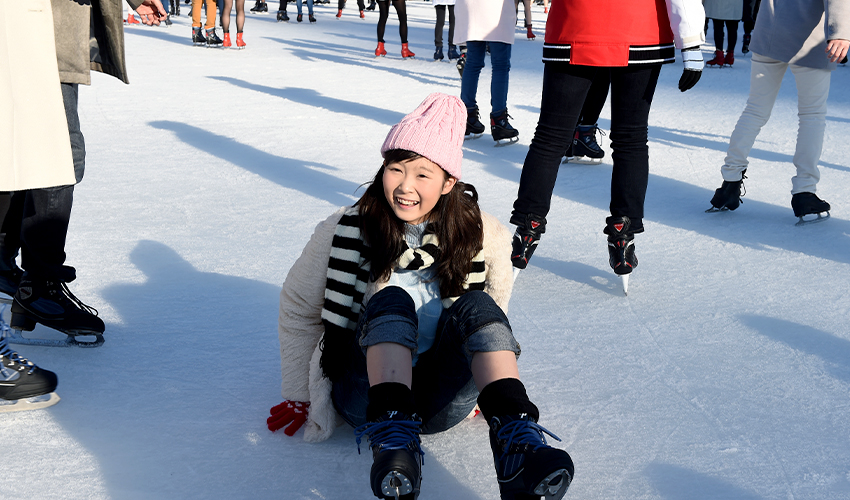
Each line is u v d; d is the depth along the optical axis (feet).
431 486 6.03
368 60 36.04
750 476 6.24
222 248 11.64
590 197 15.24
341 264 5.93
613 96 10.18
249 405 7.23
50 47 7.30
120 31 8.30
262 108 23.15
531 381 7.82
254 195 14.55
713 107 25.18
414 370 6.22
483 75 31.68
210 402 7.25
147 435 6.63
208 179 15.53
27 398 6.91
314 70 31.73
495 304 5.74
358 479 6.08
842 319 9.48
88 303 9.45
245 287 10.18
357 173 16.40
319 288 6.19
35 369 6.91
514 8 18.81
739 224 13.44
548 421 7.04
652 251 12.07
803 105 13.09
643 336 8.98
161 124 20.51
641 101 9.98
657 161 18.07
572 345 8.71
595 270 11.28
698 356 8.47
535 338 8.89
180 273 10.58
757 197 15.15
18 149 7.14
